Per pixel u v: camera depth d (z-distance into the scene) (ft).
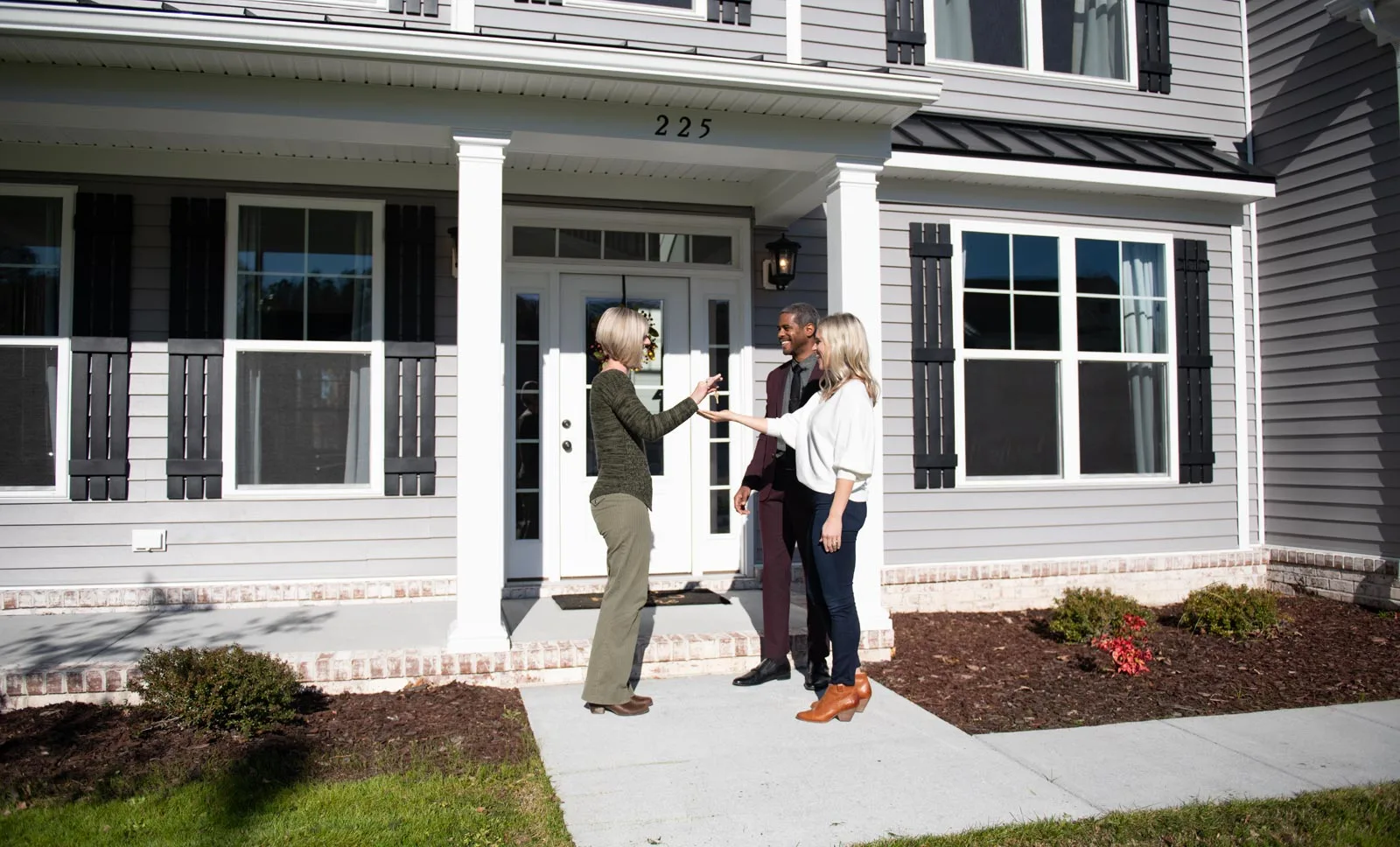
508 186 21.31
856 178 18.21
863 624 18.08
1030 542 23.56
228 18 14.12
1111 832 10.66
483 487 15.81
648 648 16.62
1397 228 22.49
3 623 17.92
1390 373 22.72
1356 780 12.44
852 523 14.16
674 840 10.40
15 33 13.82
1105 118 25.61
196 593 19.35
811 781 12.12
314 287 20.31
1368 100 23.12
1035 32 25.21
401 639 16.57
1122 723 14.84
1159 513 24.70
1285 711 15.49
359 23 19.07
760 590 22.21
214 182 19.71
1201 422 25.11
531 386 21.90
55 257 19.26
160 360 19.48
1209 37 26.22
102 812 10.65
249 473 19.95
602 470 14.61
